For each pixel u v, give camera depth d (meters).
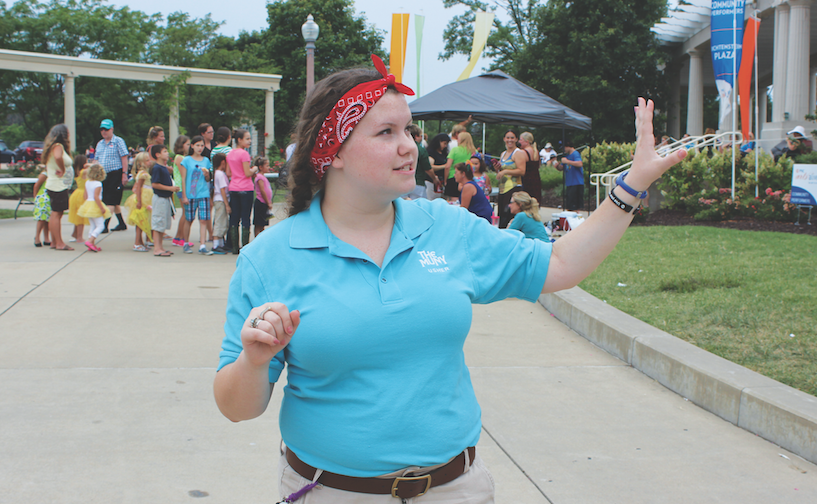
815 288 6.03
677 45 29.16
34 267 7.79
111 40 38.97
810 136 17.75
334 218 1.45
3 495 2.81
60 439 3.37
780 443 3.42
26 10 38.25
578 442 3.48
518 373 4.57
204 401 3.94
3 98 38.66
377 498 1.38
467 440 1.45
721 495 2.93
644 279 6.86
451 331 1.39
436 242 1.47
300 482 1.44
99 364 4.55
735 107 12.38
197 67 40.81
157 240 8.87
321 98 1.40
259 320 1.19
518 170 10.24
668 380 4.29
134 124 40.59
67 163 9.01
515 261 1.53
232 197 9.00
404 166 1.39
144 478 3.00
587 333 5.43
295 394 1.42
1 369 4.39
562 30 29.73
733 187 12.04
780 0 18.69
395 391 1.35
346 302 1.33
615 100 28.70
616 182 1.51
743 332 4.86
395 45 12.55
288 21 43.06
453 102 10.91
